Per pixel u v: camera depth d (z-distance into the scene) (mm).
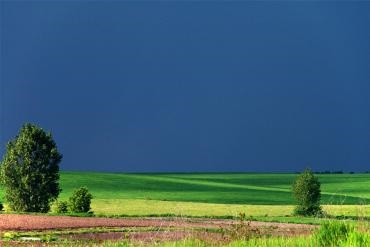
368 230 21406
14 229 52938
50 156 90500
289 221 73312
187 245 24844
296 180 93000
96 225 59594
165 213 92188
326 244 20766
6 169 89188
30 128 90688
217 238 27156
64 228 55656
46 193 89625
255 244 22406
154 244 27812
